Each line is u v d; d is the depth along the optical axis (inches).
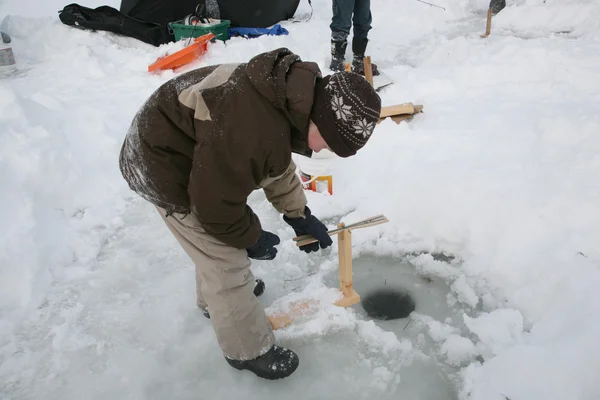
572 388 67.1
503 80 165.5
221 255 66.9
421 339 83.2
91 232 108.7
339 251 85.5
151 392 75.0
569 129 125.3
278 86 54.2
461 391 72.9
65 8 229.6
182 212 63.5
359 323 85.2
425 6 261.7
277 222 112.5
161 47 216.1
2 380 76.5
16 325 85.4
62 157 121.6
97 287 94.4
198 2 227.9
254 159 55.1
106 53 210.7
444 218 102.9
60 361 79.4
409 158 124.2
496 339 78.5
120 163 67.6
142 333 84.8
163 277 97.6
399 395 73.9
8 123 127.3
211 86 57.4
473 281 93.2
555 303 82.1
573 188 101.9
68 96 169.9
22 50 216.2
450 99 157.9
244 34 233.5
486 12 258.4
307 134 58.0
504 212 99.4
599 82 152.8
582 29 207.9
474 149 124.2
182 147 60.2
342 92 54.0
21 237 97.9
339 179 122.2
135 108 160.6
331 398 73.9
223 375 77.9
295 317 85.2
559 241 92.2
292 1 259.4
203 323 87.0
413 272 98.1
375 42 225.5
